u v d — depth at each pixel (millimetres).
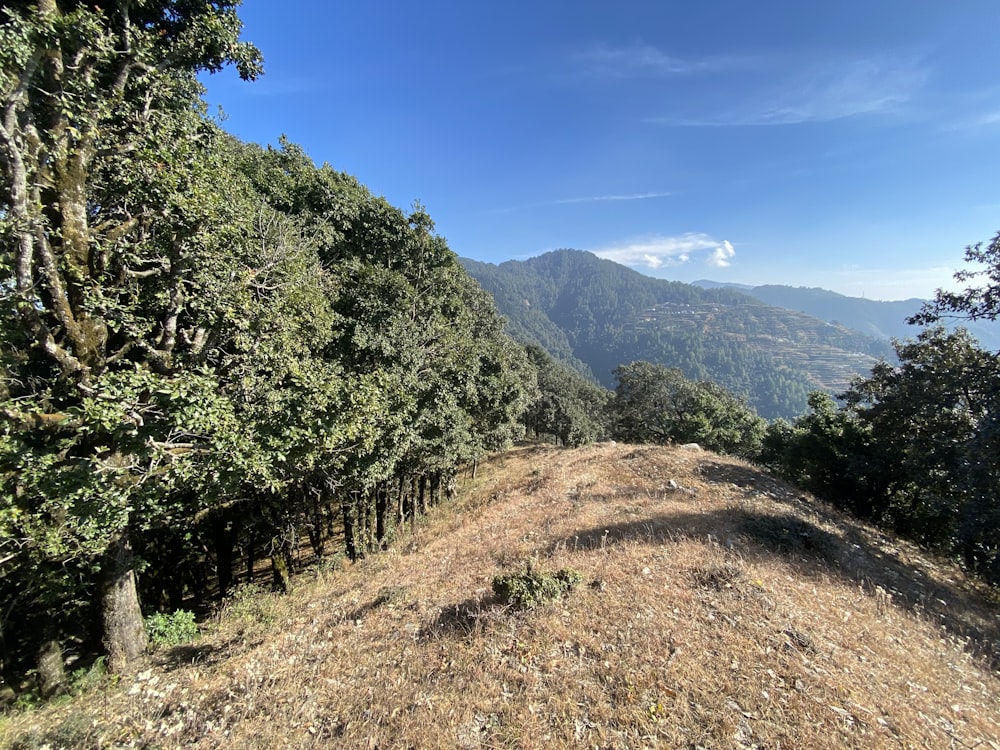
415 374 16547
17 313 6691
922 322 18594
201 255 8703
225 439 8141
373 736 5043
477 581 9750
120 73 8367
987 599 12273
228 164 10719
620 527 11875
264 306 9977
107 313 7918
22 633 10242
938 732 4914
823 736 4617
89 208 8805
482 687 5672
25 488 7004
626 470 19516
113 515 7473
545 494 17562
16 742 6336
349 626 8773
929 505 16906
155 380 7316
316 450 10484
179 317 10516
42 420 6918
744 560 9375
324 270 15578
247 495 14398
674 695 5246
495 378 25484
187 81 10320
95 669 9148
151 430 7613
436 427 18375
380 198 21234
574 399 73938
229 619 11945
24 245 6551
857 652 6391
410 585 10680
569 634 6582
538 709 5219
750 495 15188
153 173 7910
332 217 18094
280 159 19516
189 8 9727
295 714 5758
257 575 21609
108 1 8891
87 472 6938
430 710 5348
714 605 7277
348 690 6180
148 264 9242
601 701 5234
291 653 7973
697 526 11578
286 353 10070
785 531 11703
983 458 13641
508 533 13344
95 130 7648
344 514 17969
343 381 11812
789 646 6184
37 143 7293
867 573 10648
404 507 25781
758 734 4652
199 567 20594
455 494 28953
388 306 16344
